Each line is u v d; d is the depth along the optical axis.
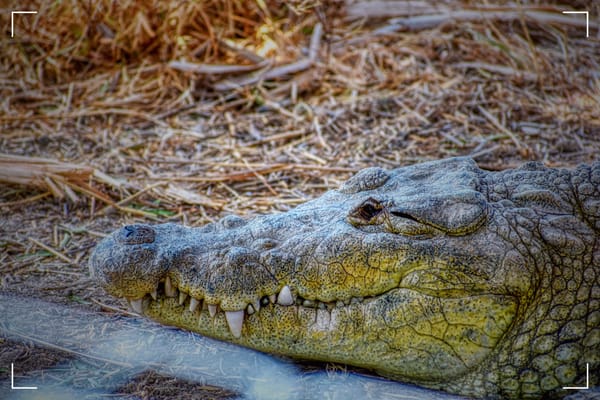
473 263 10.49
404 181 11.96
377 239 10.66
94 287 14.02
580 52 24.53
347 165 19.28
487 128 21.02
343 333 10.74
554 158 19.31
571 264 10.79
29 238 15.83
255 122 21.80
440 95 22.67
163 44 24.55
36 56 25.09
